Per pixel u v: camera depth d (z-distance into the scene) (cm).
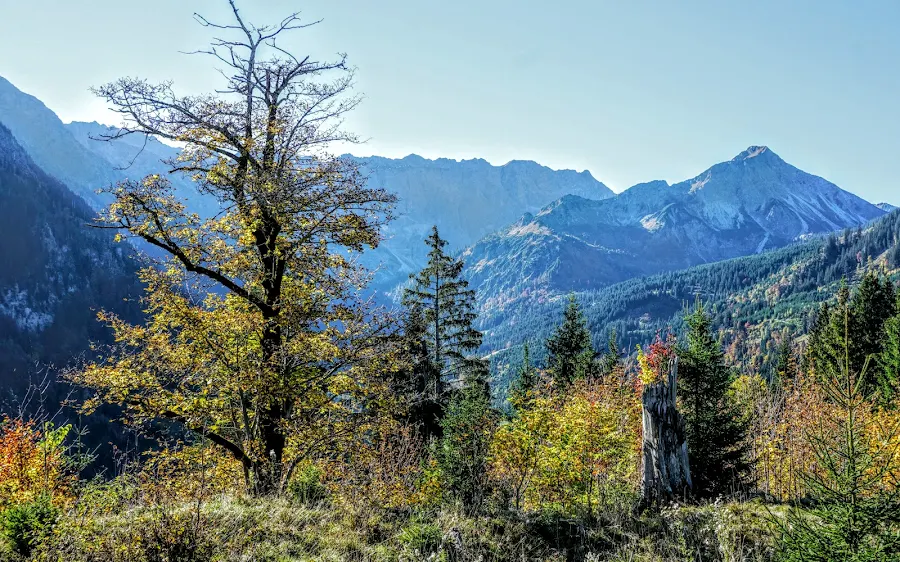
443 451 1744
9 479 1010
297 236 1384
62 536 655
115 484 866
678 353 2100
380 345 1386
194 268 1273
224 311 1329
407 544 802
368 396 1372
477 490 1199
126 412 1168
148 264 1291
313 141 1377
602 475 1539
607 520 1016
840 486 635
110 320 1237
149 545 645
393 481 1177
